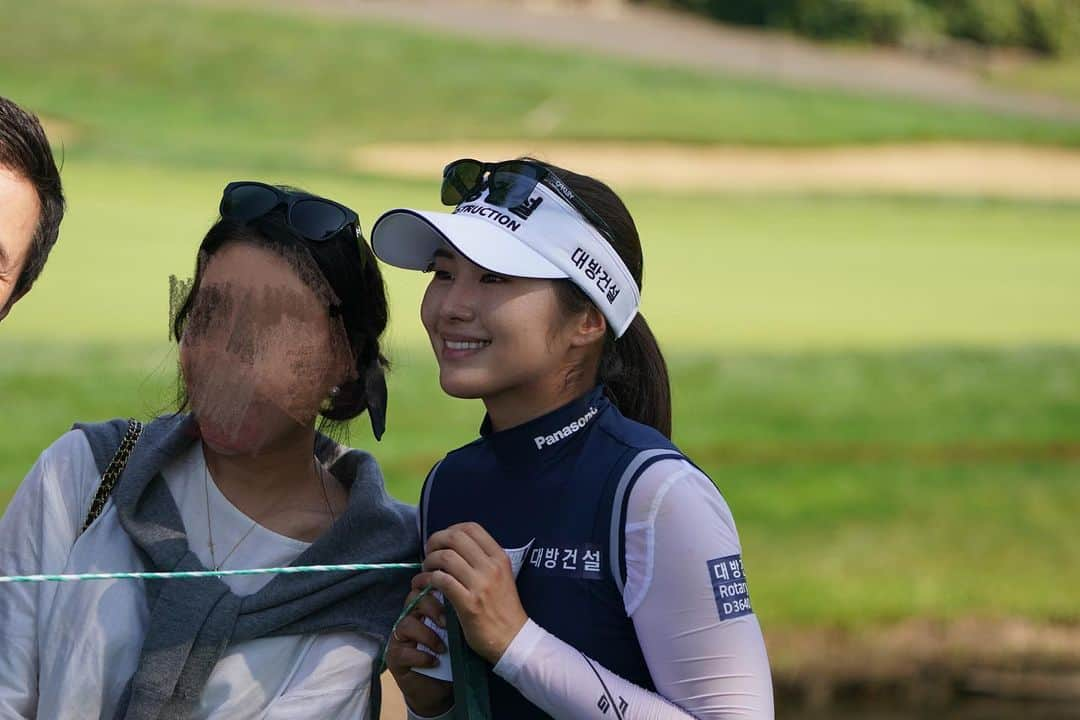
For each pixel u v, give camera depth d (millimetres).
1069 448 15312
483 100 49969
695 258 28875
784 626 10727
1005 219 38438
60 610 3254
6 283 3375
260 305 3309
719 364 17938
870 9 74875
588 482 3299
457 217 3369
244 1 60375
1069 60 78500
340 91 49219
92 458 3414
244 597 3293
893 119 53625
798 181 44500
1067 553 12312
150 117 42938
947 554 12109
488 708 3283
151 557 3275
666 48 66438
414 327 18125
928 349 19609
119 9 54688
